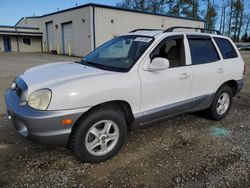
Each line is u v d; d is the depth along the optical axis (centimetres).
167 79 360
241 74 504
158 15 2819
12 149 344
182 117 492
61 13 2777
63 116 271
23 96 285
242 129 441
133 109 331
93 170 300
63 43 2880
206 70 421
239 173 299
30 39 3606
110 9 2369
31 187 266
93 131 304
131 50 371
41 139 272
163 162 320
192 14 5153
